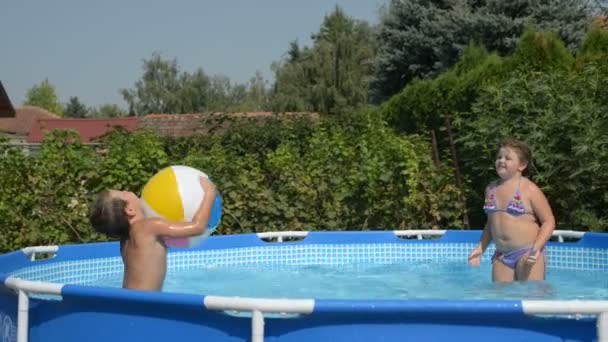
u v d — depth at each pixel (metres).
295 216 8.36
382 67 28.91
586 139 7.54
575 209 7.95
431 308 3.01
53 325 3.59
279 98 53.09
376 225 8.49
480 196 9.01
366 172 8.27
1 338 3.97
